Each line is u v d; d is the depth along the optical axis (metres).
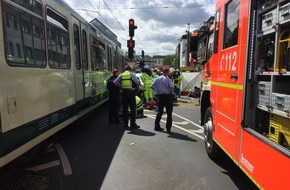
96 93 11.55
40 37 5.76
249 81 4.24
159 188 5.16
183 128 10.41
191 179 5.58
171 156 6.97
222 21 5.71
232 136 4.82
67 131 9.40
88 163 6.44
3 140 4.15
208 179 5.59
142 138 8.75
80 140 8.45
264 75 3.96
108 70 15.24
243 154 4.28
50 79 6.23
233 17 5.07
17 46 4.73
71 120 7.92
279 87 3.62
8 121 4.32
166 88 9.65
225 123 5.27
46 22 6.14
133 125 10.29
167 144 8.07
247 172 4.11
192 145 7.99
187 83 23.62
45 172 5.88
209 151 6.76
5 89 4.27
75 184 5.32
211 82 6.58
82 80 9.19
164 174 5.82
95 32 11.61
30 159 6.39
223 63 5.54
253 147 3.91
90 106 10.46
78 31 8.92
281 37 3.55
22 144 4.79
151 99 15.74
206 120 7.08
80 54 9.05
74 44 8.38
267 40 3.93
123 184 5.33
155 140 8.52
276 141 3.68
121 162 6.51
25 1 5.10
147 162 6.52
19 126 4.68
